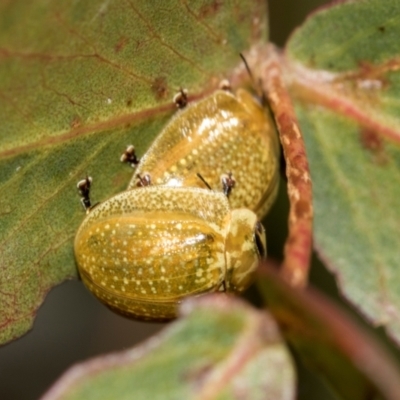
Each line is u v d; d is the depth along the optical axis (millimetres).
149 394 98
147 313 111
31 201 107
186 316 98
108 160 109
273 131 113
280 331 98
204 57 111
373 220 113
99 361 97
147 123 110
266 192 113
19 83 103
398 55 112
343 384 98
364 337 95
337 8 112
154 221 110
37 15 102
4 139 105
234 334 98
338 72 113
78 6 103
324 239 113
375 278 112
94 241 109
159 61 108
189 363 98
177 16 108
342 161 114
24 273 109
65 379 97
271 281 96
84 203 109
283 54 113
